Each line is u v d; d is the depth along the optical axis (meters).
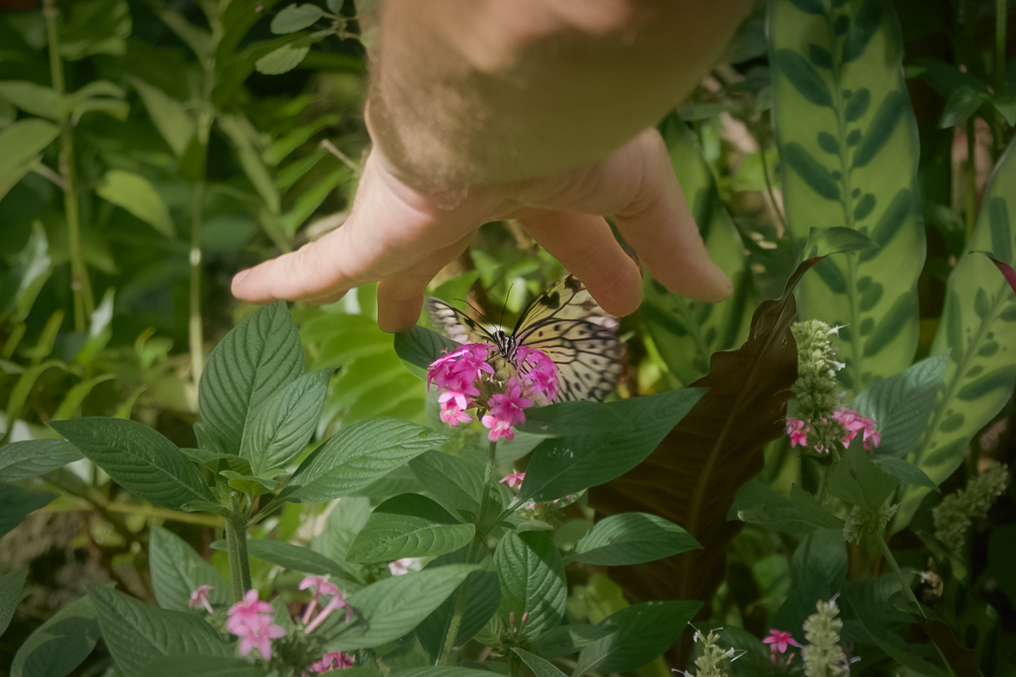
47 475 0.73
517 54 0.34
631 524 0.54
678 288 0.49
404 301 0.49
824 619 0.50
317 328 0.76
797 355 0.55
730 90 0.79
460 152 0.40
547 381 0.50
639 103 0.36
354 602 0.47
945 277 0.76
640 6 0.32
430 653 0.53
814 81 0.67
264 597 0.69
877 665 0.62
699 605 0.53
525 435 0.57
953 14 0.77
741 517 0.56
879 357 0.66
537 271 0.85
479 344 0.50
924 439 0.64
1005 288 0.63
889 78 0.66
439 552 0.49
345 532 0.61
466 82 0.38
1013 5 0.76
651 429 0.51
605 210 0.44
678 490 0.59
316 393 0.50
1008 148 0.63
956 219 0.76
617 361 0.55
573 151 0.39
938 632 0.53
